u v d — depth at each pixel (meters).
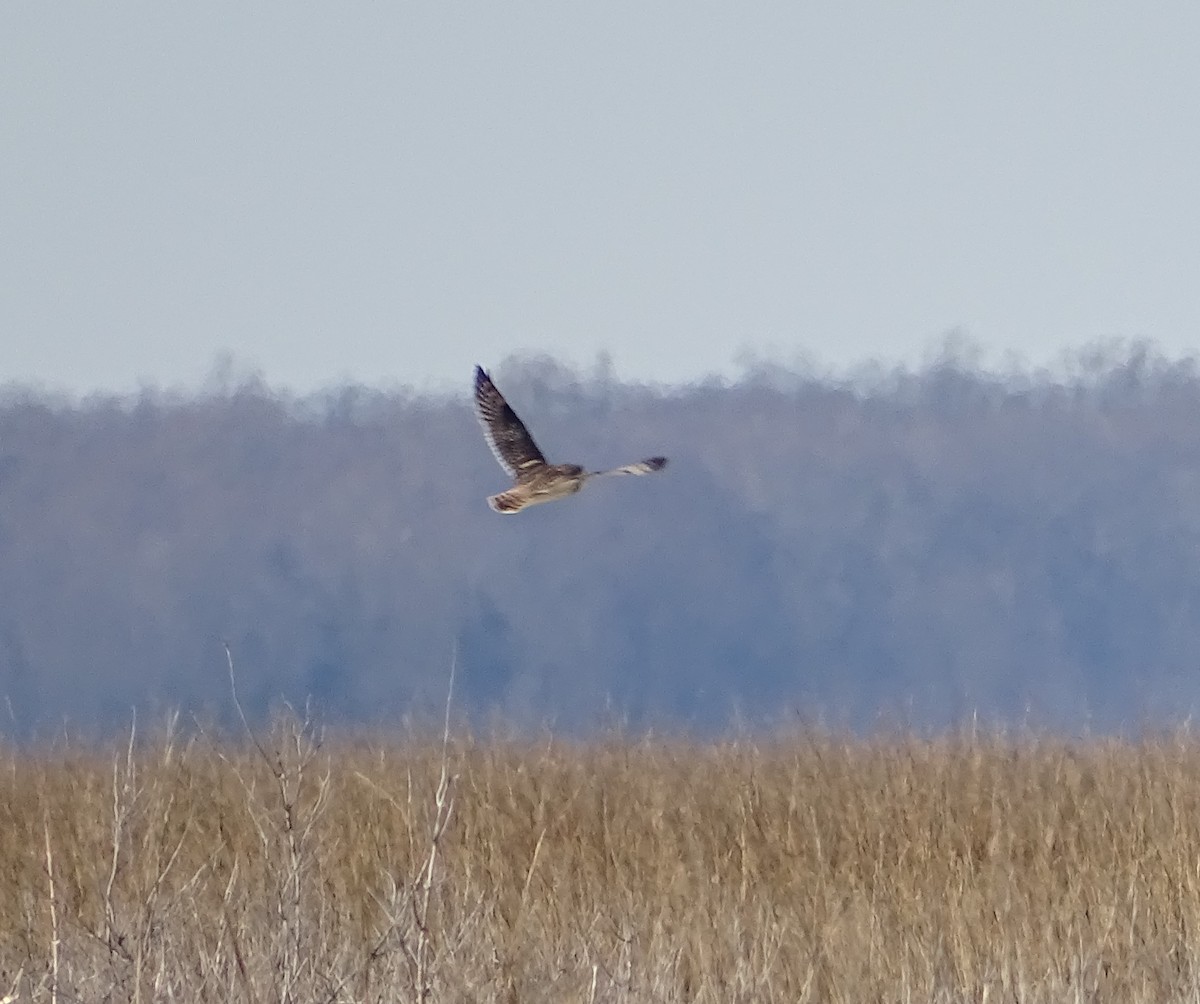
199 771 11.65
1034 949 11.09
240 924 8.70
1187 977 10.56
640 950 10.03
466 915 9.06
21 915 10.91
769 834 13.24
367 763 13.06
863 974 10.72
